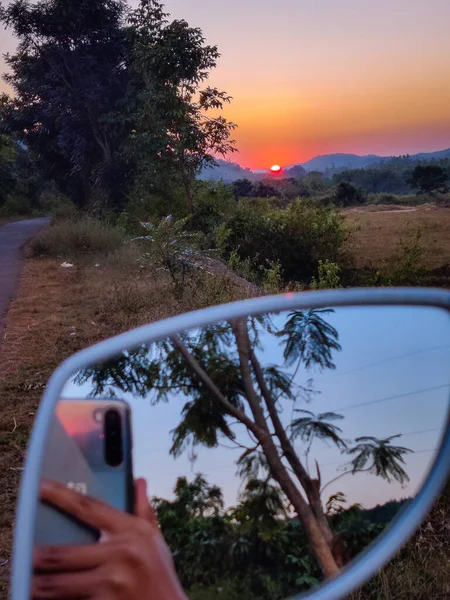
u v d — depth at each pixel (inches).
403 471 54.6
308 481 50.8
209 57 725.3
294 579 47.6
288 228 585.0
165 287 346.3
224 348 48.8
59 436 38.6
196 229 652.1
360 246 763.4
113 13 1008.9
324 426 52.2
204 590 42.1
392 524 53.5
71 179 1322.6
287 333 52.2
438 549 106.0
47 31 1016.9
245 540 45.3
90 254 567.2
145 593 38.2
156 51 705.0
